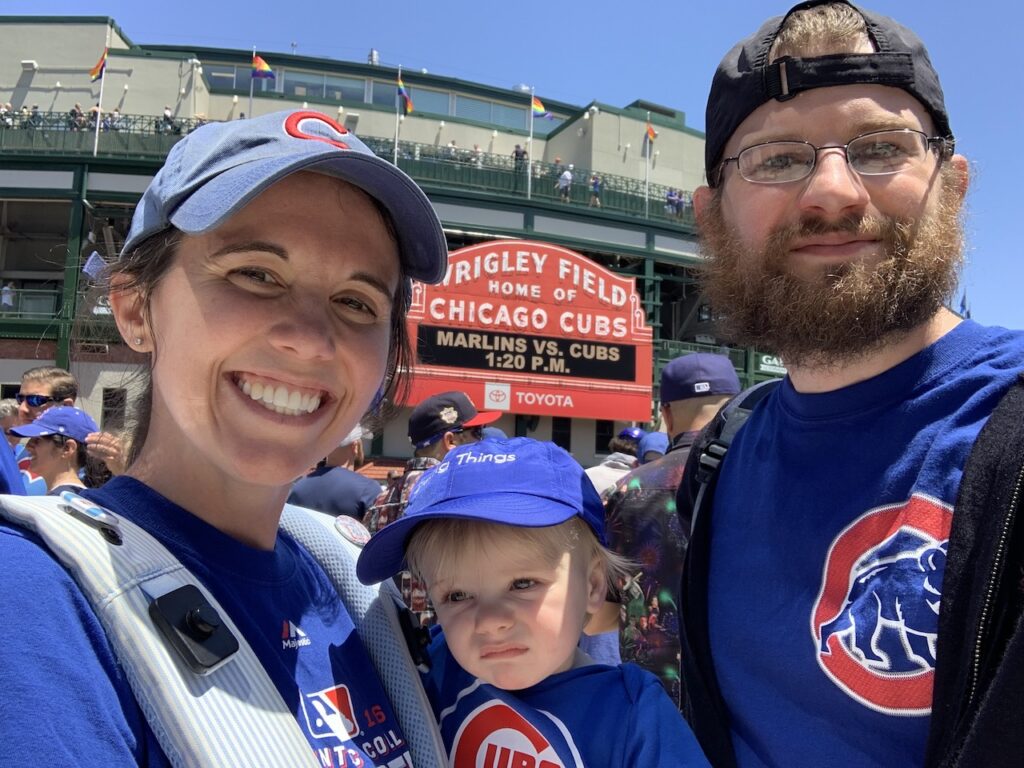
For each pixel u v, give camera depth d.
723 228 0.57
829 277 0.48
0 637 0.30
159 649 0.34
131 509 0.40
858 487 0.48
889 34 0.50
